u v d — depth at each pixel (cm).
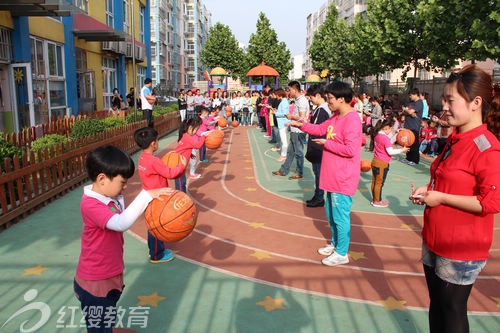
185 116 2102
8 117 1277
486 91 220
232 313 349
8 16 1230
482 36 1277
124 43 2247
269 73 2762
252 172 1012
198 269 441
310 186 855
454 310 239
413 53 2225
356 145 426
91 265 240
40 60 1447
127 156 239
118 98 1950
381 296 384
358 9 5488
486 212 214
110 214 232
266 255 482
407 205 719
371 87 3619
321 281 415
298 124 507
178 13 6994
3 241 513
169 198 307
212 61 6281
